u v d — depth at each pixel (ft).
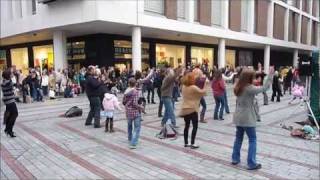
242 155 22.52
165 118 31.12
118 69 77.30
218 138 27.53
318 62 31.99
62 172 19.81
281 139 27.09
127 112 25.16
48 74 70.79
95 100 32.60
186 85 24.21
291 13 147.33
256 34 119.14
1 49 125.18
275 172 19.19
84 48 89.25
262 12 122.01
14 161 22.18
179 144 25.68
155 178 18.44
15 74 60.08
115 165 20.85
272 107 47.57
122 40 88.89
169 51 101.24
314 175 18.67
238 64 134.92
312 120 32.17
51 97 61.72
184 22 84.12
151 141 26.76
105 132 30.48
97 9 63.93
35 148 25.31
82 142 26.84
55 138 28.43
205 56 115.24
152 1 79.66
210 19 95.40
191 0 86.22
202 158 21.98
